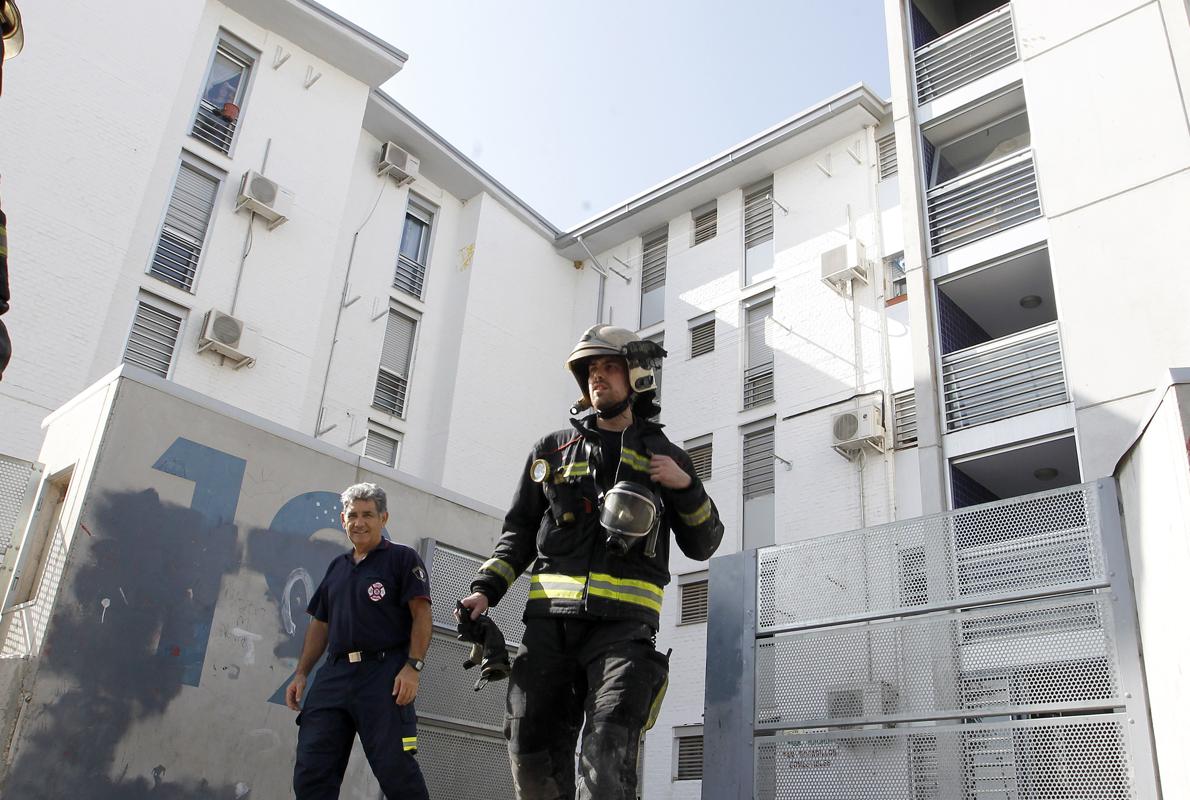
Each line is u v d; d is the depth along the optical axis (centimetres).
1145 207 1452
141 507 543
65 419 608
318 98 2138
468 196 2519
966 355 1609
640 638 346
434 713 616
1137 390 1353
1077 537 452
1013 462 1548
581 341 385
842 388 1991
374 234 2281
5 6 309
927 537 508
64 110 1698
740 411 2159
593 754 317
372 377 2184
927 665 482
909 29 1981
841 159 2214
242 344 1825
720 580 585
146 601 530
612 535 346
